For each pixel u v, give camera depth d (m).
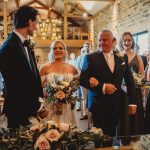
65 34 13.34
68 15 13.41
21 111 2.18
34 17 2.33
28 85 2.19
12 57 2.14
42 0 15.46
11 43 2.19
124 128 2.75
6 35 12.48
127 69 2.62
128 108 2.65
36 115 2.28
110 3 10.01
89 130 1.69
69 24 15.36
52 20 13.90
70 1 12.48
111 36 2.52
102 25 11.39
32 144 1.54
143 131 3.23
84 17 13.44
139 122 3.21
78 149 1.58
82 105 5.54
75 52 13.76
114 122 2.52
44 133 1.55
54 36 13.91
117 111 2.51
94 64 2.51
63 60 3.29
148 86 3.63
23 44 2.29
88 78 2.49
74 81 2.83
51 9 15.61
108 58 2.53
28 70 2.20
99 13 11.84
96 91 2.44
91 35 13.52
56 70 3.12
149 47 6.73
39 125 1.59
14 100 2.16
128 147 2.06
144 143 2.11
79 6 12.53
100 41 2.53
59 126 1.58
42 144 1.48
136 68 3.77
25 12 2.28
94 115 2.53
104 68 2.49
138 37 7.62
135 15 7.64
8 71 2.13
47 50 13.79
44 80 3.11
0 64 2.14
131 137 2.12
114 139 2.05
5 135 1.63
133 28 7.82
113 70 2.50
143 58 4.64
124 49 3.83
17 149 1.55
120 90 2.54
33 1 15.58
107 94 2.46
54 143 1.52
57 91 2.74
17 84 2.15
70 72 3.14
